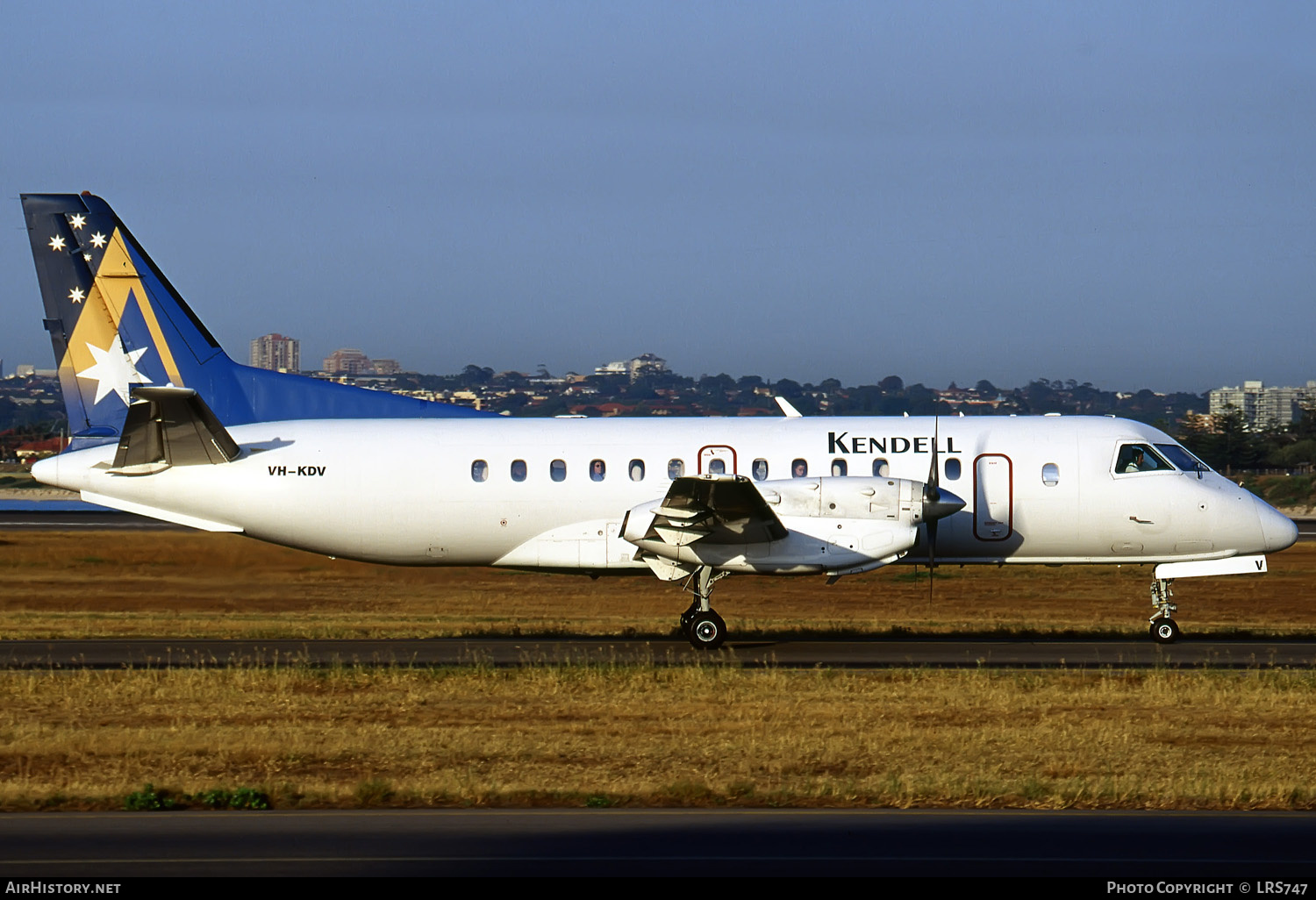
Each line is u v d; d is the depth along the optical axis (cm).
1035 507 7794
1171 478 7819
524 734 5100
